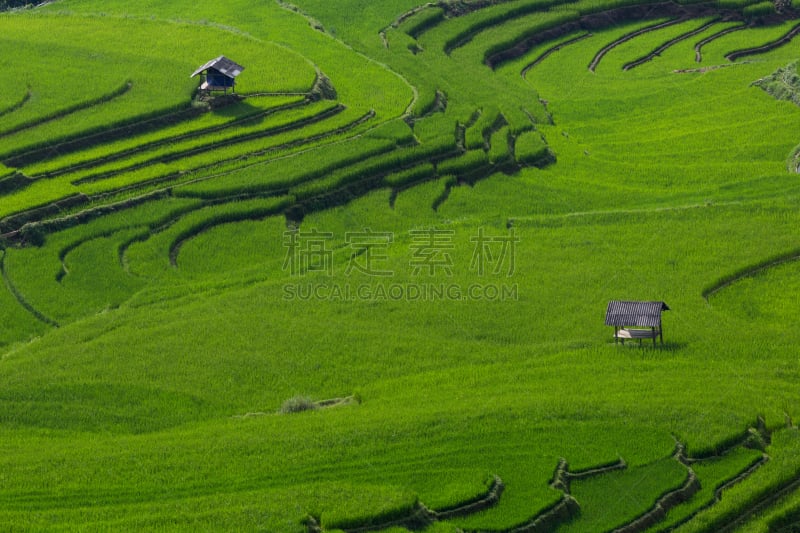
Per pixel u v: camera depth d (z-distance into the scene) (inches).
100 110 3412.9
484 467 1827.0
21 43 3949.3
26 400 2087.8
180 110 3464.6
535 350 2306.8
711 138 3725.4
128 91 3567.9
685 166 3469.5
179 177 3093.0
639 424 1962.4
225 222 2940.5
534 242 2851.9
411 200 3115.2
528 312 2475.4
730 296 2566.4
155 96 3526.1
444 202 3142.2
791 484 1852.9
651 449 1894.7
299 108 3553.2
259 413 2073.1
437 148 3326.8
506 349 2314.2
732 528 1758.1
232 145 3307.1
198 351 2290.8
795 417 2006.6
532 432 1932.8
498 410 1995.6
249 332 2374.5
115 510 1681.8
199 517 1651.1
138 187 3024.1
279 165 3169.3
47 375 2183.8
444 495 1738.4
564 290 2576.3
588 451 1884.8
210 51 3966.5
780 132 3737.7
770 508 1803.6
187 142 3289.9
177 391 2139.5
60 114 3371.1
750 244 2787.9
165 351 2289.6
